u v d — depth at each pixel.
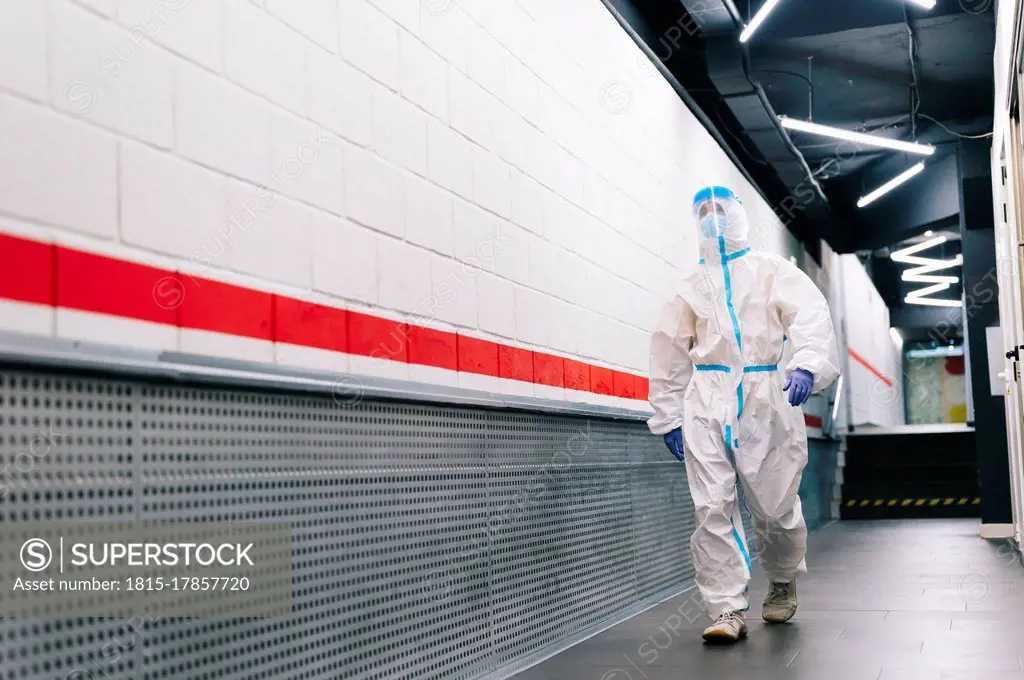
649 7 5.69
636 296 4.62
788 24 6.46
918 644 3.18
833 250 11.26
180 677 1.75
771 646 3.23
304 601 2.10
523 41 3.47
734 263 3.64
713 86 6.26
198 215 1.86
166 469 1.74
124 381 1.63
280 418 2.05
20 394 1.45
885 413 17.06
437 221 2.79
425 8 2.78
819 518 9.58
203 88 1.89
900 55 7.04
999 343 7.65
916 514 10.43
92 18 1.63
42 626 1.48
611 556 4.03
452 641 2.71
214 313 1.88
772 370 3.62
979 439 7.61
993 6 6.15
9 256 1.44
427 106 2.76
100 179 1.63
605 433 4.08
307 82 2.22
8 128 1.46
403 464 2.52
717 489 3.44
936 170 9.57
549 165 3.65
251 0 2.04
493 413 3.07
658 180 5.01
